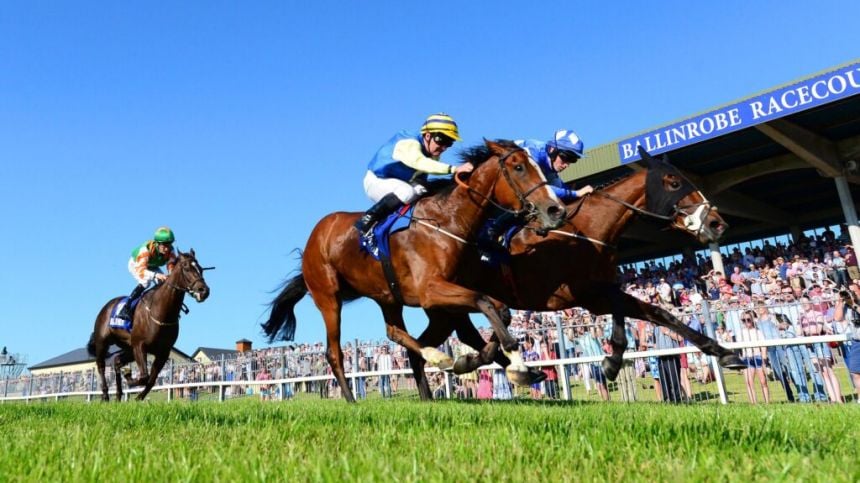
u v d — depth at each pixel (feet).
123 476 6.27
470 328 19.86
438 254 15.60
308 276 20.06
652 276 58.80
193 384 52.85
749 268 51.06
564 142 18.29
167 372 56.03
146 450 7.97
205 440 9.27
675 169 17.58
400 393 36.29
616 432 8.93
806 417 12.61
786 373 24.91
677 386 26.66
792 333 24.68
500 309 14.62
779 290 36.73
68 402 22.66
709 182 52.21
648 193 17.40
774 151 47.67
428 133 17.21
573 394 29.35
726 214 63.05
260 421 12.01
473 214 15.72
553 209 14.80
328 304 19.31
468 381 33.63
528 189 15.08
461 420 11.41
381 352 37.45
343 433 9.79
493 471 6.20
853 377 22.98
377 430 9.96
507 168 15.38
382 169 17.51
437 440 8.43
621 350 16.70
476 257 16.34
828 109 39.86
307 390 42.57
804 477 5.82
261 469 6.27
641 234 62.23
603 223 17.60
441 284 15.23
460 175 16.28
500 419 11.51
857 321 23.08
